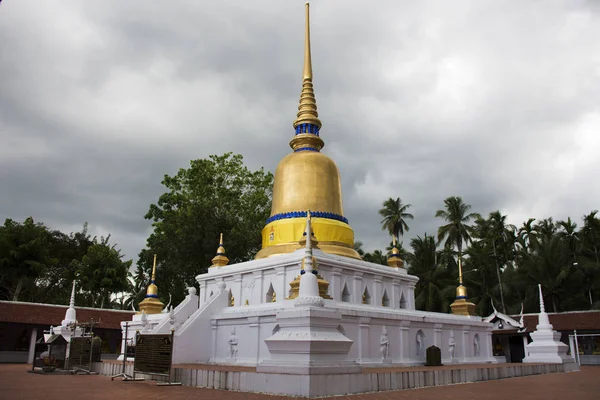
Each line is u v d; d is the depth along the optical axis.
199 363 21.69
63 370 21.30
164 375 15.48
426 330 24.62
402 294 28.19
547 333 28.03
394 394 13.06
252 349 20.36
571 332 38.06
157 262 46.88
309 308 13.28
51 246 59.91
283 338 13.23
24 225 52.19
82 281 55.78
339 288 23.88
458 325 26.94
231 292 26.08
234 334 21.41
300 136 29.30
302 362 12.60
